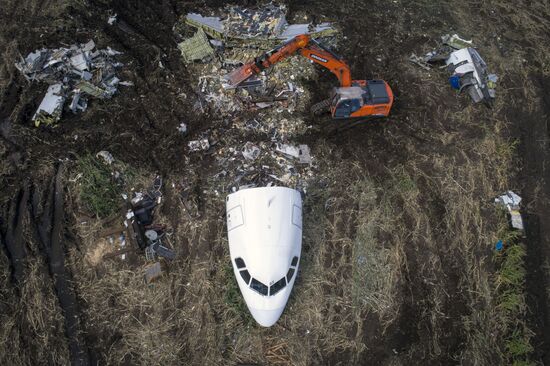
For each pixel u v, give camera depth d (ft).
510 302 56.90
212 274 54.44
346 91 62.69
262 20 74.69
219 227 57.57
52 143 61.57
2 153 60.18
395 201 62.13
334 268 56.59
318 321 53.16
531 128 72.33
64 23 71.92
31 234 55.31
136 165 60.85
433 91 73.46
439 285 57.16
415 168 65.26
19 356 48.73
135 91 67.05
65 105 64.49
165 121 64.80
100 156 60.54
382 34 79.61
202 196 59.62
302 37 64.08
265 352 50.98
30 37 70.33
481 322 55.62
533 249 61.67
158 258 54.90
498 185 66.03
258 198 51.06
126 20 74.90
